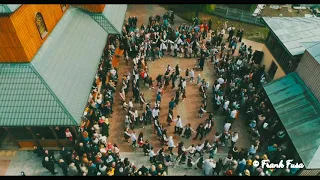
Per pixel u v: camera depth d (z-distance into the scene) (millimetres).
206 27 30750
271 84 21188
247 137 21078
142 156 19672
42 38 19156
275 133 19391
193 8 36750
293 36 22688
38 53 18594
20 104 17109
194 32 29266
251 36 33094
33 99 17203
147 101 23781
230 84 22953
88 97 19250
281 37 22672
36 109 17062
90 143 18234
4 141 20172
